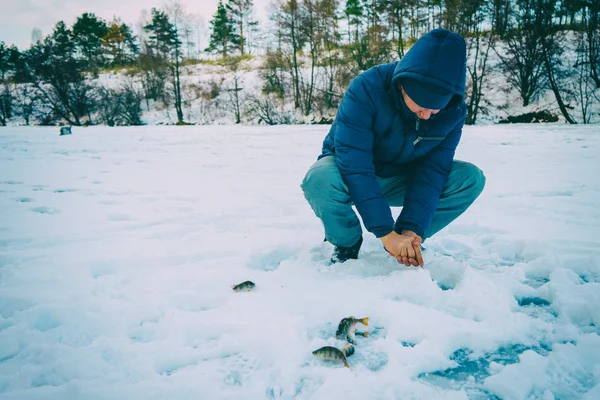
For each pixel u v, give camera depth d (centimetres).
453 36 167
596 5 2545
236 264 223
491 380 125
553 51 2606
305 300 175
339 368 134
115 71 5266
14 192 439
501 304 165
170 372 136
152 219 324
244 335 150
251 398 119
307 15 3638
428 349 140
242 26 5722
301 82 3712
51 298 181
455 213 221
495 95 2984
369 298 175
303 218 318
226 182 487
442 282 198
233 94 4109
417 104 172
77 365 134
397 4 3441
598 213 321
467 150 781
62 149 907
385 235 186
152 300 180
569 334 150
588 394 118
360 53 3338
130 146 962
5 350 143
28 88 4638
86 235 281
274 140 1074
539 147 812
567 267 213
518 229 279
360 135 189
